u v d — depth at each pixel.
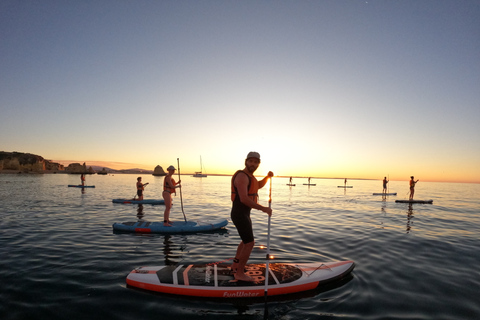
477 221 10.72
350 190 35.44
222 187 36.25
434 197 25.14
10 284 3.90
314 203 17.25
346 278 4.38
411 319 3.12
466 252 6.06
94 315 3.09
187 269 4.22
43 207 12.66
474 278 4.48
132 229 7.77
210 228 8.20
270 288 3.68
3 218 9.62
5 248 5.82
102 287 3.84
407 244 6.69
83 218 9.90
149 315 3.12
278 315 3.16
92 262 4.95
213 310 3.26
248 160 3.65
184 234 7.61
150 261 5.10
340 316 3.15
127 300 3.47
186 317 3.09
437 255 5.79
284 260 5.24
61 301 3.41
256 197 3.75
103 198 17.36
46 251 5.62
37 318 3.00
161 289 3.70
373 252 5.93
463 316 3.22
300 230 8.32
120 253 5.58
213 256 5.50
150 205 14.20
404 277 4.48
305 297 3.66
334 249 6.14
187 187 35.69
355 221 10.16
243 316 3.13
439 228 9.00
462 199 23.27
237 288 3.66
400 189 43.53
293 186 48.62
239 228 3.76
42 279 4.11
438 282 4.28
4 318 2.98
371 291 3.89
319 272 4.30
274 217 11.13
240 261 3.84
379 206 15.72
